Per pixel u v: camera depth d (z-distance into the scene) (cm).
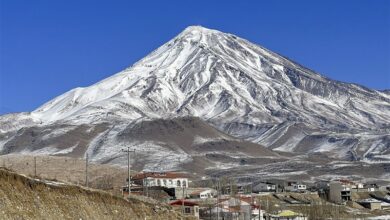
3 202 7962
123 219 10694
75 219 9250
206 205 19738
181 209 16100
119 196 11406
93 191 10512
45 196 9000
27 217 8144
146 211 11712
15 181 8600
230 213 18962
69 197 9625
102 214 10181
